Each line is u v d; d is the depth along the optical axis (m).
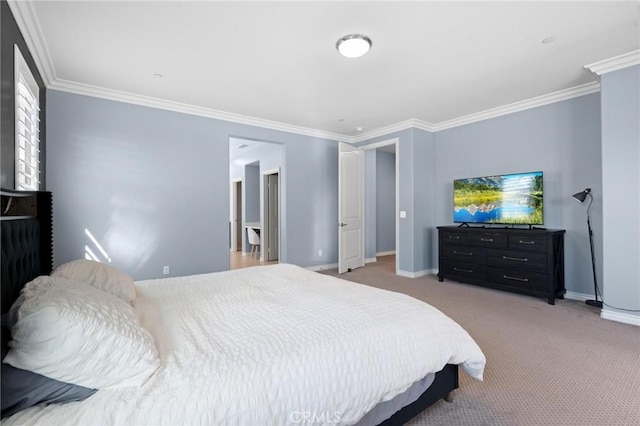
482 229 4.22
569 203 3.83
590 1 2.14
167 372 1.03
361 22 2.38
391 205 8.08
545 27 2.45
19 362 0.90
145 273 3.98
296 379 1.10
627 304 2.95
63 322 0.93
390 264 6.30
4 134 1.92
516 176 4.11
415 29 2.47
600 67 3.03
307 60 2.97
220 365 1.08
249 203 7.91
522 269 3.81
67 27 2.41
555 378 2.04
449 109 4.46
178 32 2.50
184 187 4.27
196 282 2.24
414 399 1.53
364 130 5.62
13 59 2.10
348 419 1.20
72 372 0.93
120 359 0.99
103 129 3.71
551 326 2.91
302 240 5.54
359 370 1.26
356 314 1.56
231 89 3.68
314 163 5.68
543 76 3.36
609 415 1.67
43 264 1.95
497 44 2.70
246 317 1.52
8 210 1.56
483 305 3.55
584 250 3.72
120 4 2.14
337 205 6.00
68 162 3.52
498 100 4.11
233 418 0.94
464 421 1.64
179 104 4.16
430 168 5.30
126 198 3.86
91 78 3.36
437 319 1.66
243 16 2.29
